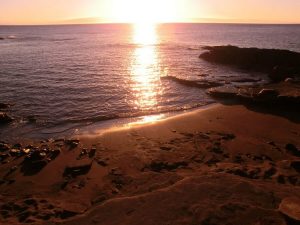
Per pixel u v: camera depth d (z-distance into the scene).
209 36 114.31
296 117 18.61
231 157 12.73
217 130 16.50
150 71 36.31
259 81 30.00
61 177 11.45
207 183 8.30
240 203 7.24
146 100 23.55
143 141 14.88
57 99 23.55
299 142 14.84
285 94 20.48
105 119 19.02
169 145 14.21
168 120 18.34
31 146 14.50
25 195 10.14
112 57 50.03
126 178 10.78
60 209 8.87
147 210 7.22
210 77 31.95
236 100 22.47
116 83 29.42
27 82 29.41
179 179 9.52
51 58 48.16
